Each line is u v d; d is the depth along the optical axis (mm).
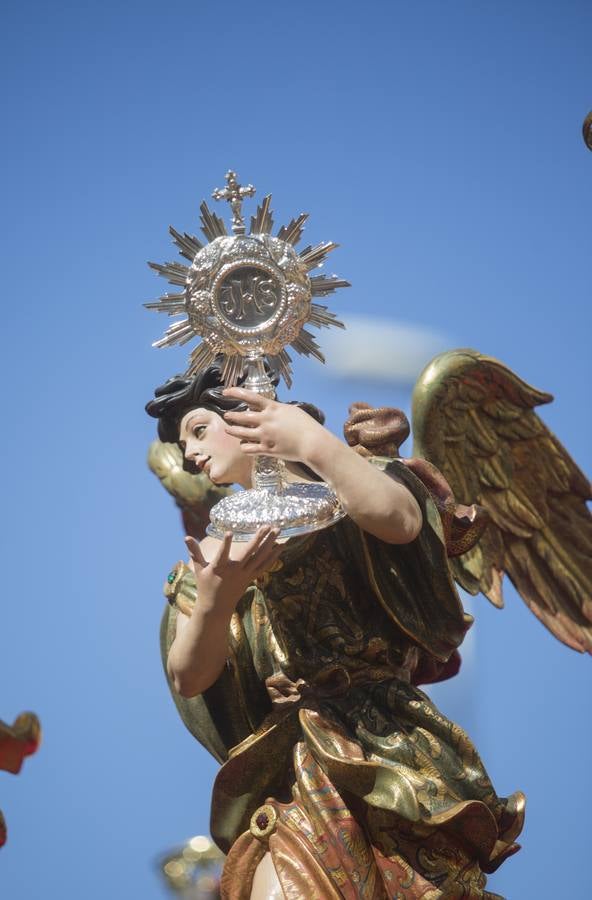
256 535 18172
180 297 18688
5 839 16531
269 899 18656
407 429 19938
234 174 18594
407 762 19000
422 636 19406
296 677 19594
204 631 18719
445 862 18828
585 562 23094
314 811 18750
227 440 19734
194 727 20297
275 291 18484
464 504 22578
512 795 19641
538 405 22547
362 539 19188
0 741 15273
